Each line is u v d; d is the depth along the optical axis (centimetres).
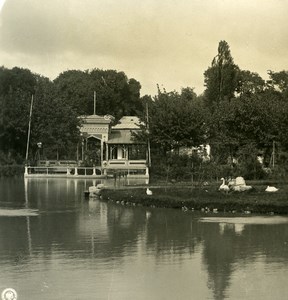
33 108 6075
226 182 2995
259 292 1077
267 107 4944
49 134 6106
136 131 6556
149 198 2566
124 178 4906
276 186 3120
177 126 5159
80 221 2031
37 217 2158
